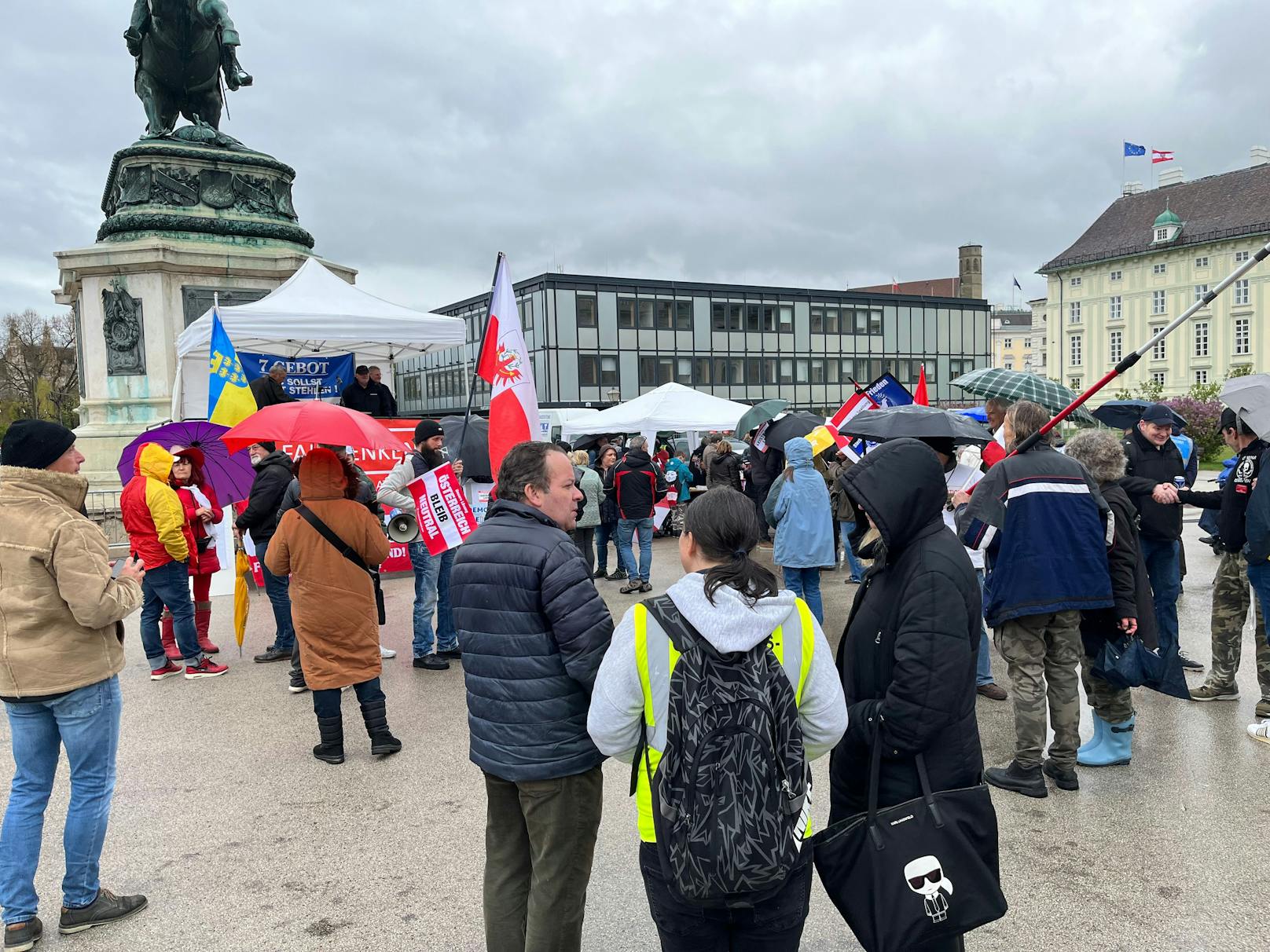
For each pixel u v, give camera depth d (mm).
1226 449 33969
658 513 15023
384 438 4707
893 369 55969
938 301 57250
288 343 12008
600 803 2693
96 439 12672
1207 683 5539
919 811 2264
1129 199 74375
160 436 7113
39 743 3131
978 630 2408
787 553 6898
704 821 1797
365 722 4906
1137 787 4234
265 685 6340
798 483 6914
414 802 4289
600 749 2104
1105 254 72125
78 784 3186
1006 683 6109
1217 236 64438
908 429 4594
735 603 1923
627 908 3312
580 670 2477
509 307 6336
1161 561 5770
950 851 2219
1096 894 3283
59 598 3070
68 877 3195
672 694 1898
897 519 2400
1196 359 66875
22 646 3029
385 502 6270
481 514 8008
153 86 13883
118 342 12734
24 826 3098
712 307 49250
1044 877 3412
